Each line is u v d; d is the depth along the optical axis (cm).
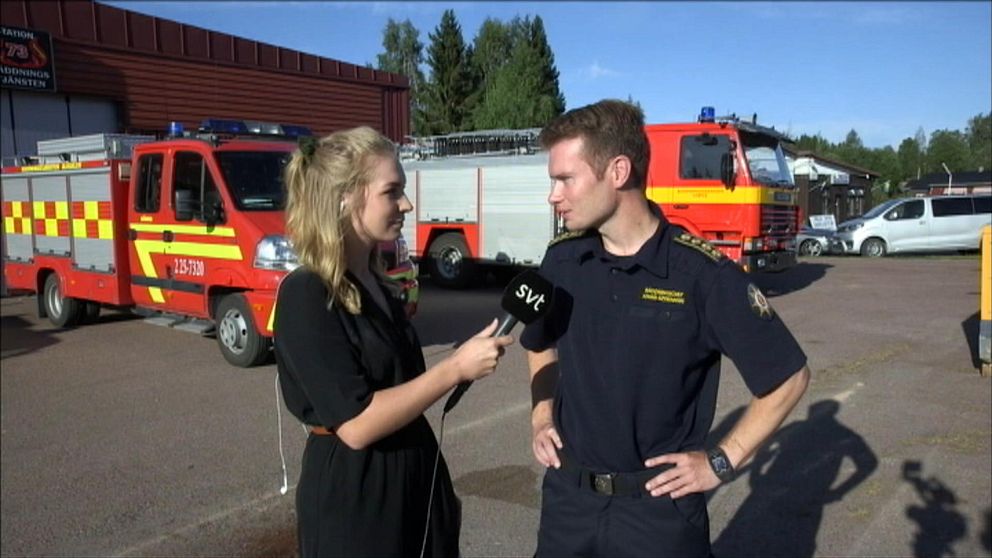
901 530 382
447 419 588
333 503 202
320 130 1900
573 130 203
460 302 1235
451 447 524
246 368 770
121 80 1503
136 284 873
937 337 883
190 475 484
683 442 209
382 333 205
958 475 449
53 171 972
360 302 199
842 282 1448
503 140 1355
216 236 762
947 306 1127
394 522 207
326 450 205
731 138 1127
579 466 216
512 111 4044
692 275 201
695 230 1162
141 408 636
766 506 414
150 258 847
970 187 4531
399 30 5656
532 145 1306
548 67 5203
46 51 1370
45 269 1026
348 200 199
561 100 5084
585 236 220
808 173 3519
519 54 4822
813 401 611
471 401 638
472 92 5191
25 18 1351
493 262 1327
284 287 199
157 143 827
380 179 201
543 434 227
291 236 201
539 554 229
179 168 802
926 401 608
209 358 820
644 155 206
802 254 2180
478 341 200
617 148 201
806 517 400
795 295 1271
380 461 206
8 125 1355
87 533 402
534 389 242
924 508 406
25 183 1038
